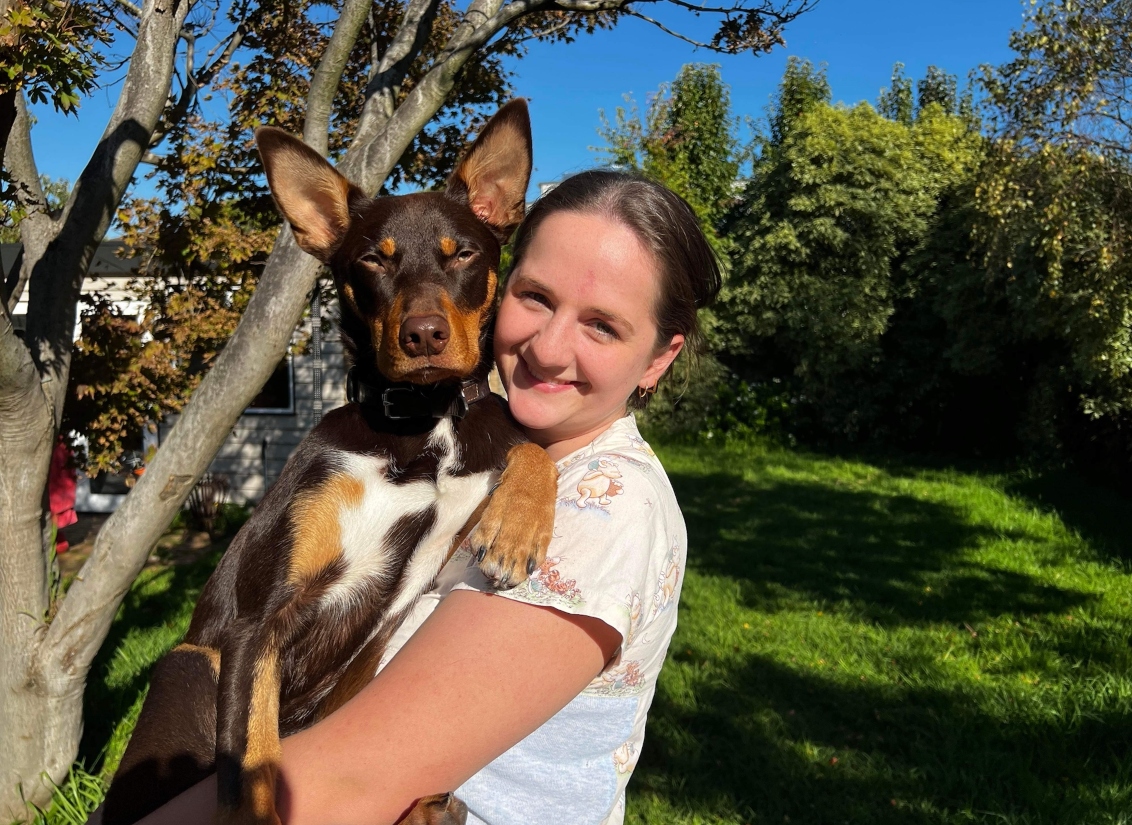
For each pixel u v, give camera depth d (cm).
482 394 80
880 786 153
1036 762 159
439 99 122
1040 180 369
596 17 200
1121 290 361
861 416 530
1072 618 232
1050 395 442
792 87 750
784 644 218
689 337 69
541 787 55
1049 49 358
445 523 75
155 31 143
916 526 340
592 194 61
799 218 532
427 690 47
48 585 140
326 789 45
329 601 73
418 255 80
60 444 205
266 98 208
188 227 211
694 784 154
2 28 102
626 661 55
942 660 205
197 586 284
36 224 144
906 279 531
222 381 124
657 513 57
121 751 164
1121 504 369
